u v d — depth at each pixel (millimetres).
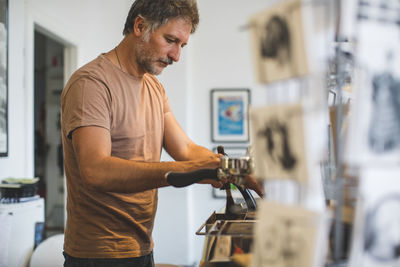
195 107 4555
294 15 558
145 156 1554
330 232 633
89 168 1206
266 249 617
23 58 2883
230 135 4488
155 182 1128
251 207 1207
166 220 4324
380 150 548
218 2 4559
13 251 2365
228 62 4535
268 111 616
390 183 552
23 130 2873
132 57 1507
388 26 557
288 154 581
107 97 1394
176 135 1702
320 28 596
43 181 5590
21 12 2855
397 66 558
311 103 556
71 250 1442
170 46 1484
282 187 643
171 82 4363
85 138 1258
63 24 3498
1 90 2570
